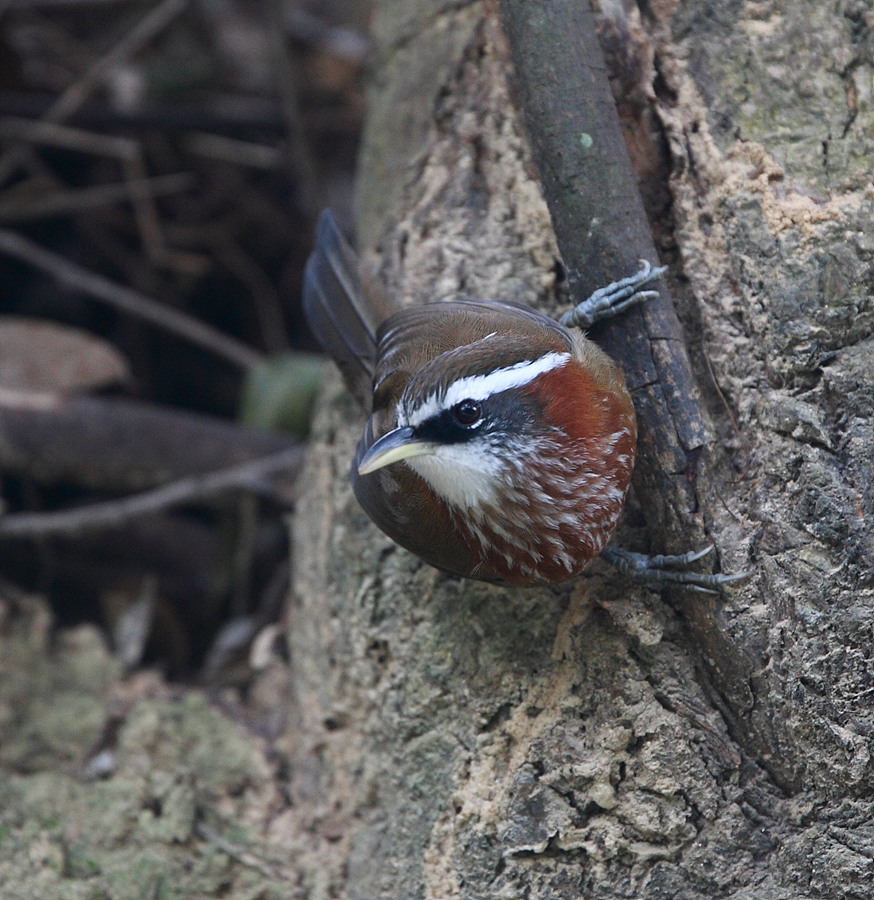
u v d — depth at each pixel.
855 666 6.68
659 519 7.11
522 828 7.10
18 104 13.22
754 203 7.34
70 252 14.02
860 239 7.08
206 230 14.16
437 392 6.63
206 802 8.85
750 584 6.94
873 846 6.62
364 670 8.14
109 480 11.84
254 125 14.01
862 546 6.73
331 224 8.62
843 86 7.57
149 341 14.05
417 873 7.54
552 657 7.33
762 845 6.90
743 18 7.77
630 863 7.00
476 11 9.16
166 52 14.77
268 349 14.23
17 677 9.99
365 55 15.02
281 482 11.46
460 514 6.80
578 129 7.14
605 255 7.10
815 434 6.89
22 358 11.65
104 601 12.09
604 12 7.71
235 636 10.84
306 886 8.31
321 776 8.66
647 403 7.06
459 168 8.73
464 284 8.38
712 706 7.07
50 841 8.61
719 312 7.39
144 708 9.49
